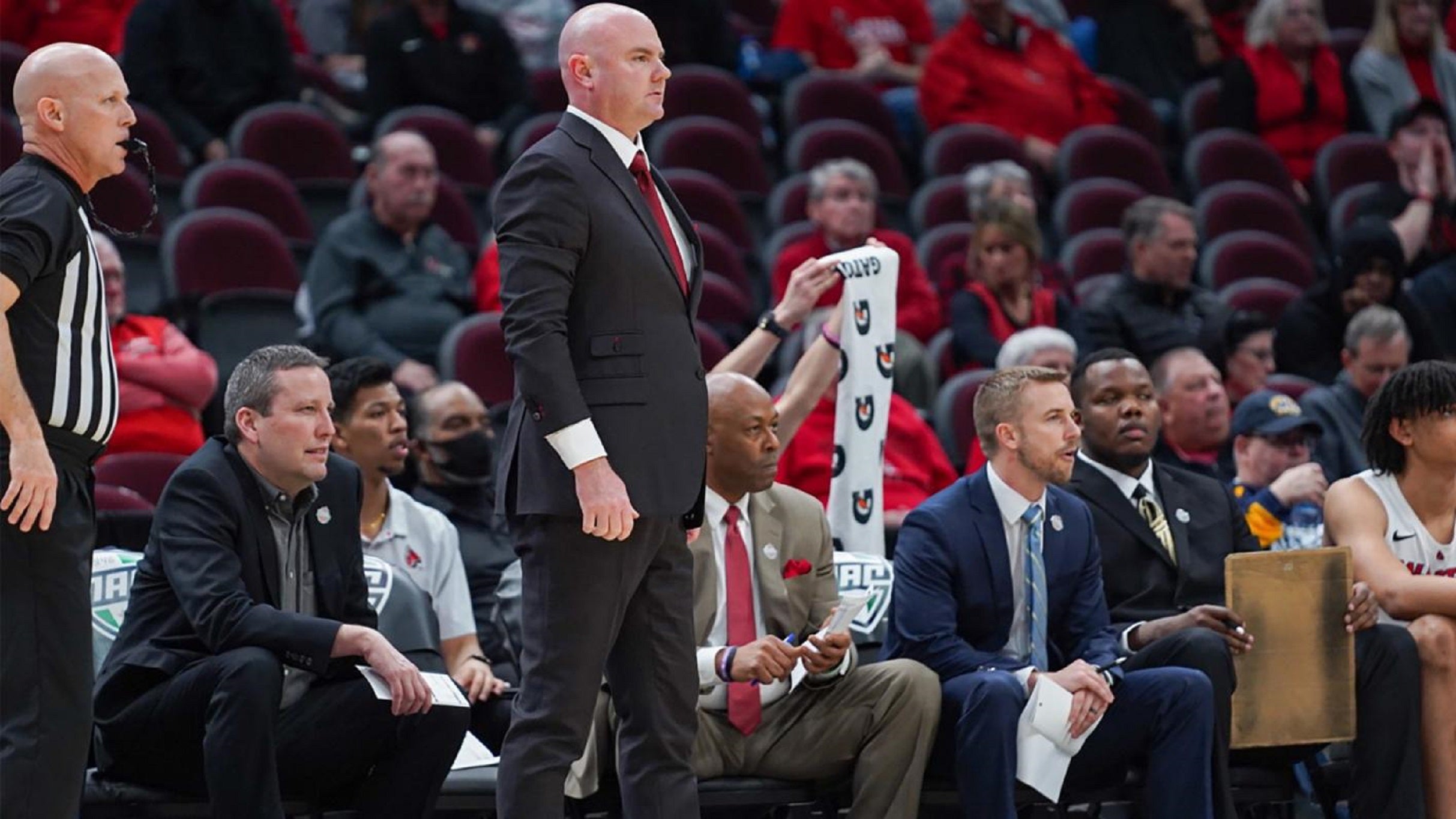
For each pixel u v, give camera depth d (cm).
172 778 1064
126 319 1608
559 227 918
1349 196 2298
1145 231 1766
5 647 913
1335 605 1188
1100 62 2700
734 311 1947
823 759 1123
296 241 1995
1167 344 1752
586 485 900
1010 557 1178
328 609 1089
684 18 2420
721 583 1156
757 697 1128
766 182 2262
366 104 2230
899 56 2538
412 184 1817
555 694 933
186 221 1869
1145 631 1194
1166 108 2636
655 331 936
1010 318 1795
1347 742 1217
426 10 2231
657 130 2267
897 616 1173
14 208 916
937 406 1672
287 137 2103
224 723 1005
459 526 1384
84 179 955
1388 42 2508
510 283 918
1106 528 1268
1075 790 1162
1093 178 2338
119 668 1059
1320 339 1888
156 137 2045
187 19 2108
